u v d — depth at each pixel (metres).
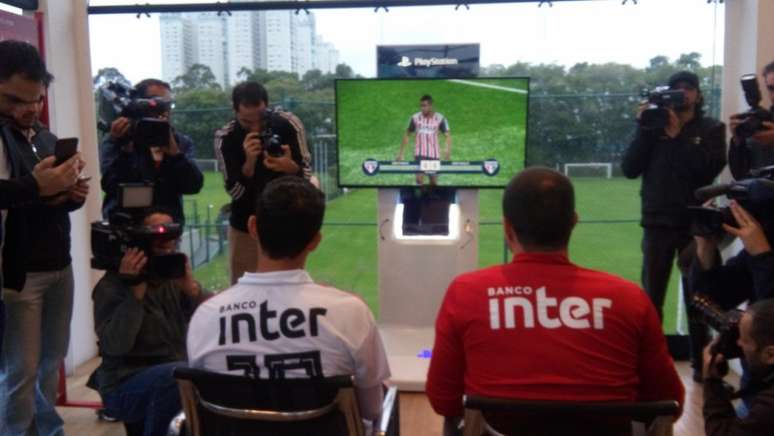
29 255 2.45
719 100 3.84
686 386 3.49
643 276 3.69
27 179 2.17
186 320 2.48
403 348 3.57
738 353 1.79
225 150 3.26
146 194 2.24
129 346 2.25
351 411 1.45
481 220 4.68
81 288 3.95
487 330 1.41
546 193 1.46
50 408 2.73
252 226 1.58
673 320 4.25
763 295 2.03
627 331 1.39
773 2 3.43
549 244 1.48
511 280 1.46
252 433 1.47
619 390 1.36
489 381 1.38
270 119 3.19
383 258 3.59
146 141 2.88
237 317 1.50
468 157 3.42
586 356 1.35
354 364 1.54
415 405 3.29
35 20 3.26
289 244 1.54
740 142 3.00
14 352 2.48
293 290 1.53
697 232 2.24
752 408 1.66
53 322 2.63
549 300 1.41
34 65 2.25
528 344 1.37
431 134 3.41
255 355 1.48
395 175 3.47
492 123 3.37
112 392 2.32
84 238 3.95
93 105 3.84
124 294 2.31
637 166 3.58
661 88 3.42
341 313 1.52
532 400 1.28
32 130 2.52
